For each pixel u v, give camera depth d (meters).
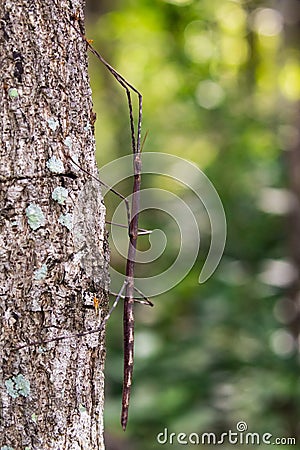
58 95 2.88
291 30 8.56
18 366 2.87
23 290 2.85
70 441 2.97
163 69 10.17
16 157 2.82
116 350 8.07
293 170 8.18
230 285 8.55
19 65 2.80
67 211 2.91
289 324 8.10
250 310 8.43
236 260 9.24
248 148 9.58
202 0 9.30
